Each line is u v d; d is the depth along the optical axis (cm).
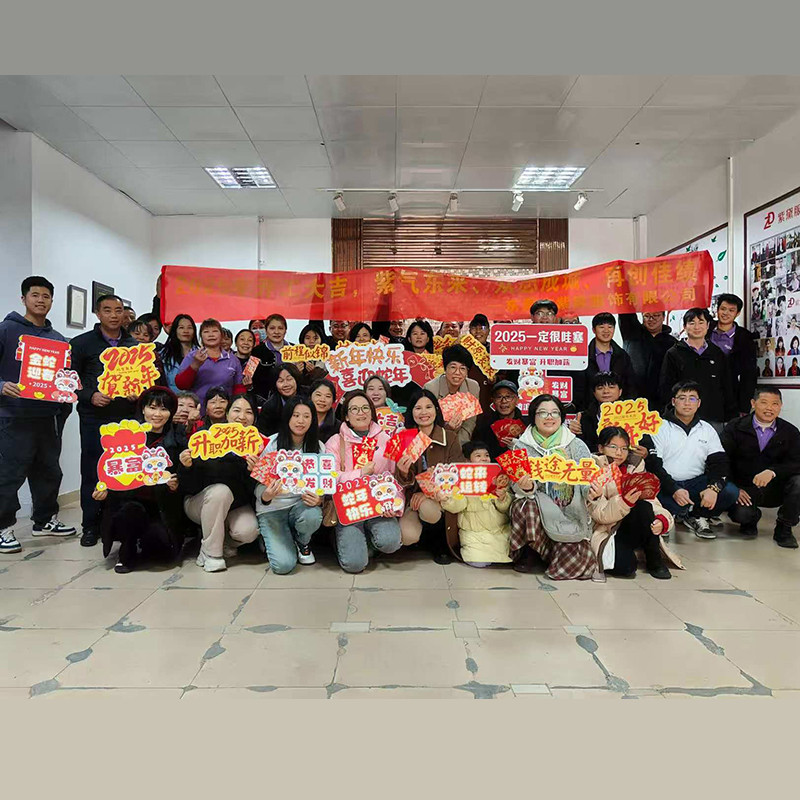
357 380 375
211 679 205
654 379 460
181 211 716
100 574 316
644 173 600
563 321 445
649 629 245
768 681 204
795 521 365
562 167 582
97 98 439
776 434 381
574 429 351
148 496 327
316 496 310
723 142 521
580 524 306
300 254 754
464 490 318
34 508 391
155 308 494
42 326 370
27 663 217
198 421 342
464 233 760
